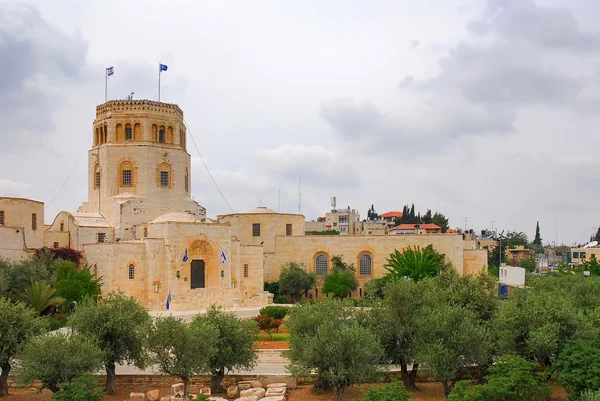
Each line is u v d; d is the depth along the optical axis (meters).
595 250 199.00
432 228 196.75
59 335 47.47
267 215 113.38
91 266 88.56
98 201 103.31
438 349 47.38
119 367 56.81
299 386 52.75
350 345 46.88
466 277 60.06
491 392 43.44
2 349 48.16
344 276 104.81
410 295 53.03
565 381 45.72
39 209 89.31
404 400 42.00
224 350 50.34
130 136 103.12
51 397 45.50
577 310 56.69
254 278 100.38
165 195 103.12
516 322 51.41
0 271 71.50
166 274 89.38
